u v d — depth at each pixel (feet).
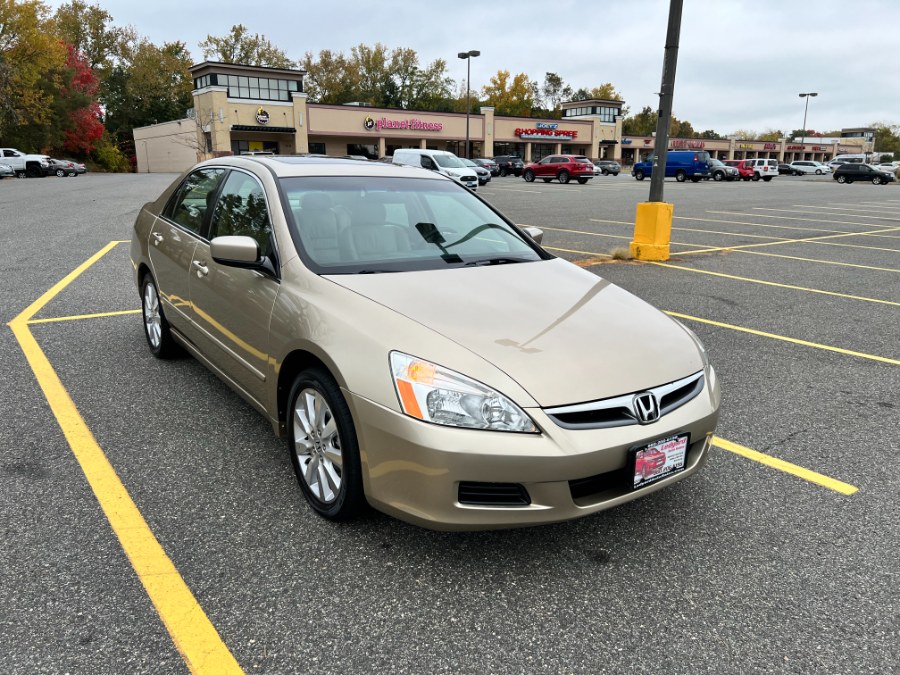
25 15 150.20
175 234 14.03
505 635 7.28
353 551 8.70
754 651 7.13
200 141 168.76
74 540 8.75
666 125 30.89
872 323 21.15
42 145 174.70
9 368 15.14
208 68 159.43
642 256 32.63
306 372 9.21
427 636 7.23
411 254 11.00
